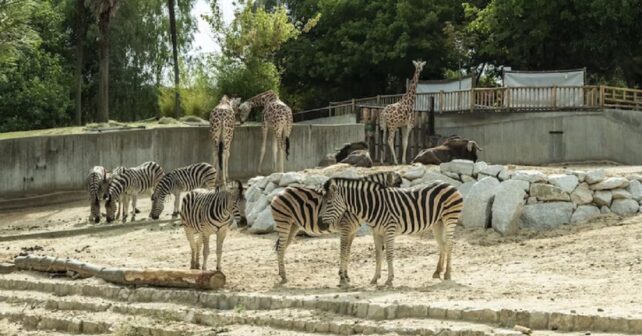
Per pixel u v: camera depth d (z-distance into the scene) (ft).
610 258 58.44
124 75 165.17
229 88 147.43
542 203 70.44
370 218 53.98
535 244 65.31
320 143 118.42
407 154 119.44
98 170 90.43
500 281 54.08
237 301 52.47
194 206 59.26
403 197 54.24
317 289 54.39
